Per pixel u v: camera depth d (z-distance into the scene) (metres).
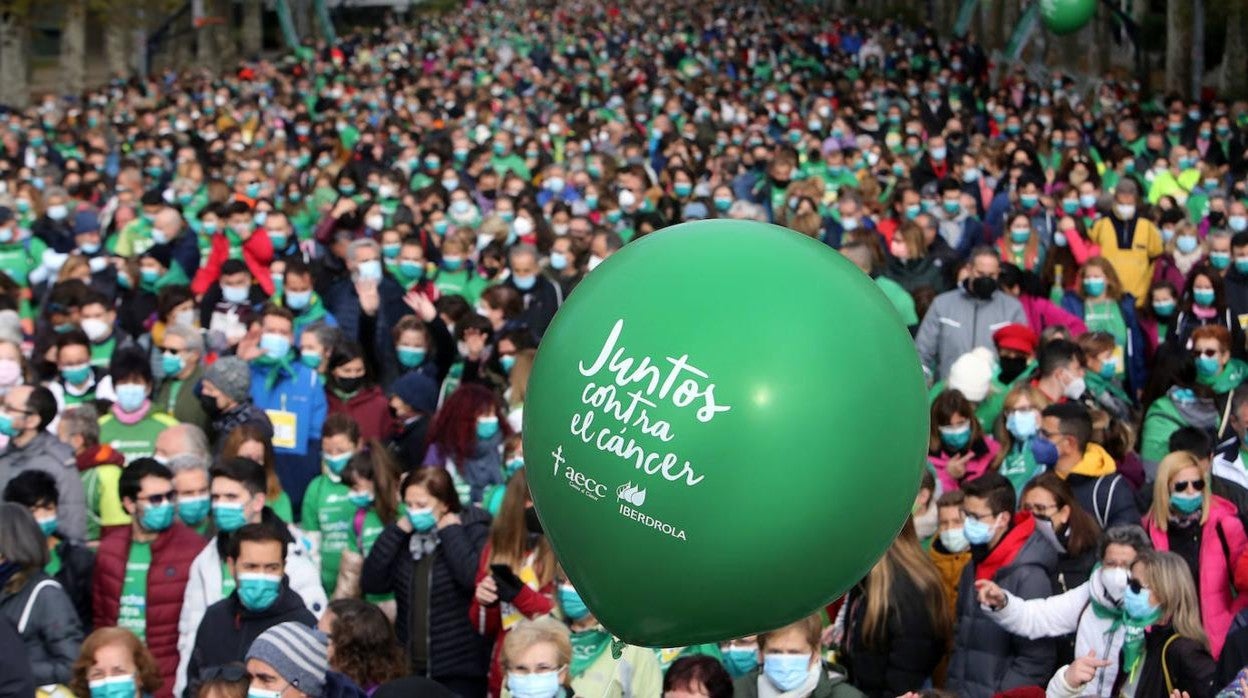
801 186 16.31
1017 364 9.83
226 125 29.66
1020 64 39.41
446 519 7.28
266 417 9.13
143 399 9.20
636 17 67.12
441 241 14.27
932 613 6.58
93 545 8.38
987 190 18.20
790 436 3.60
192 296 11.48
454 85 37.66
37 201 17.42
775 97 31.09
